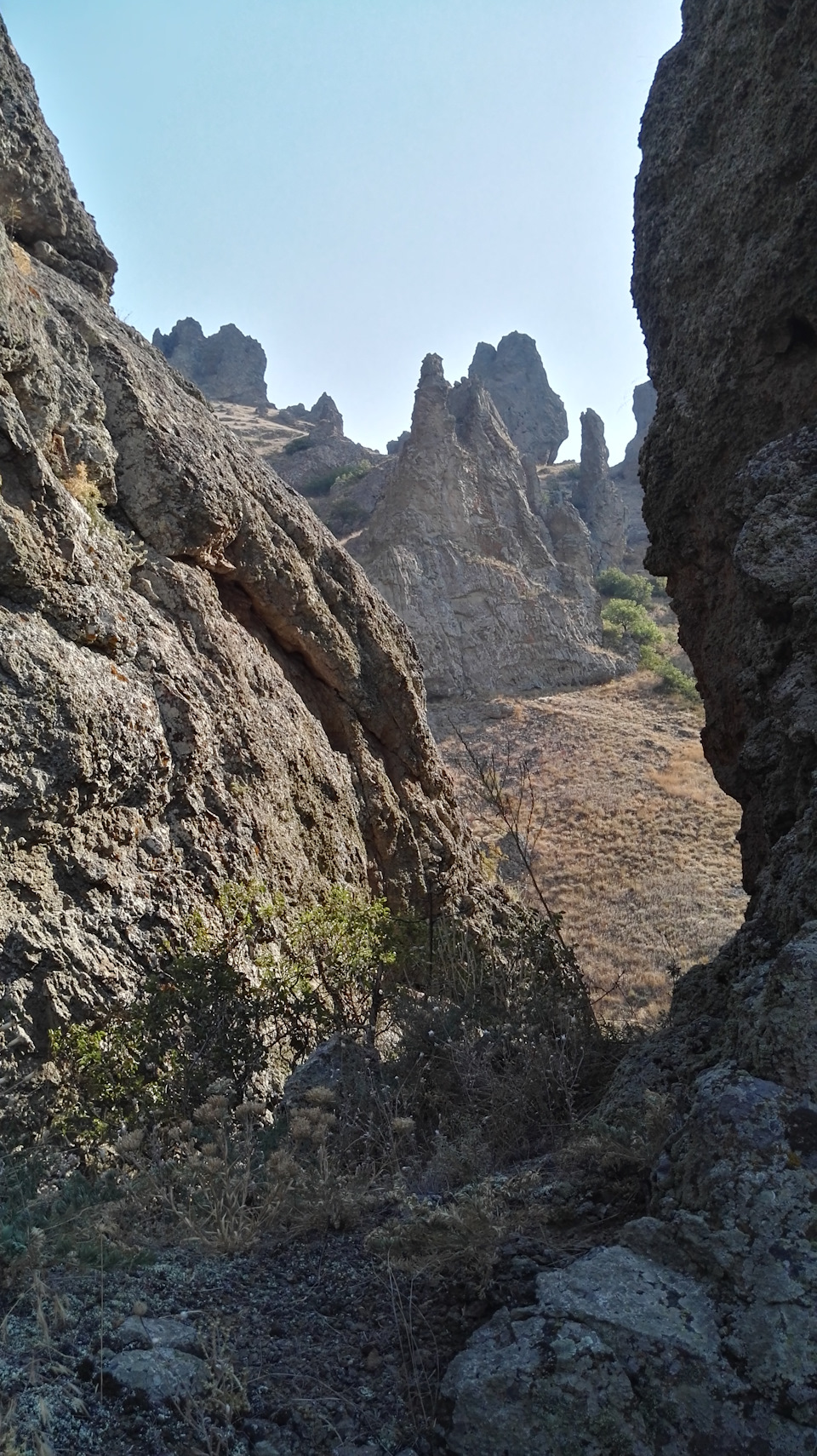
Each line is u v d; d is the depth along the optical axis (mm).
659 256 8047
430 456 64188
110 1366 2557
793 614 5203
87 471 10977
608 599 74188
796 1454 2143
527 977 6797
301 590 13969
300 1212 3562
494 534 62938
